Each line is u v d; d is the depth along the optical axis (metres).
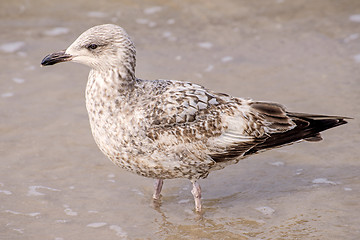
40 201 11.55
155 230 10.84
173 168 10.76
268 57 17.41
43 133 13.80
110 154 10.82
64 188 11.99
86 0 20.69
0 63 17.00
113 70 10.59
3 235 10.49
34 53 17.59
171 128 10.51
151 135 10.43
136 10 20.28
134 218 11.18
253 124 10.88
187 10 20.28
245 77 16.30
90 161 12.94
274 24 19.31
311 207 11.31
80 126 14.14
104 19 19.67
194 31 19.05
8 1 20.50
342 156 12.88
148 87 10.78
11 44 18.03
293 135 10.94
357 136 13.52
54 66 17.03
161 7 20.45
